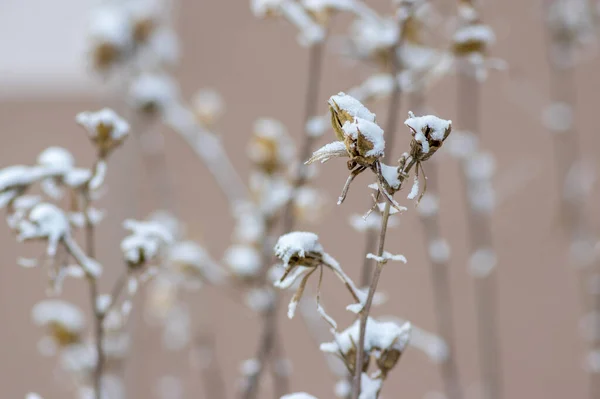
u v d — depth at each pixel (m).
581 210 1.32
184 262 0.97
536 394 1.60
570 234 1.31
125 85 1.22
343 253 1.51
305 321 0.98
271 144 0.93
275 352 0.89
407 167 0.62
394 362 0.66
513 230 1.60
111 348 0.90
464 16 0.79
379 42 0.82
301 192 0.91
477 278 1.28
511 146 1.57
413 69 0.82
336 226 1.52
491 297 1.35
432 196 0.98
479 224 1.17
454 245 1.60
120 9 1.17
